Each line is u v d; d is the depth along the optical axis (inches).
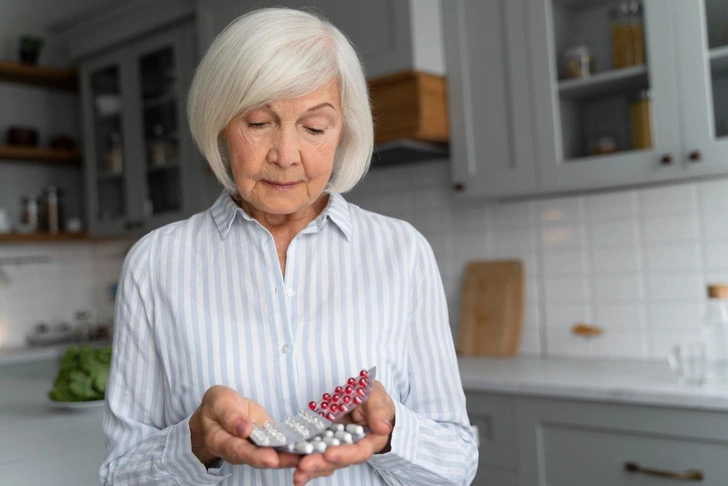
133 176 137.8
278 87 31.4
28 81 151.2
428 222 112.7
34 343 144.6
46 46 155.6
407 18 95.3
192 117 35.3
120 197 141.6
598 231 95.8
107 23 139.7
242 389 34.7
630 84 83.1
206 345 35.2
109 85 142.9
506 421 84.5
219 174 36.4
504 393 84.5
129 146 138.6
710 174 78.2
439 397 37.0
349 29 101.5
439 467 33.6
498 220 105.4
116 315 37.8
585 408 77.7
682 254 88.7
